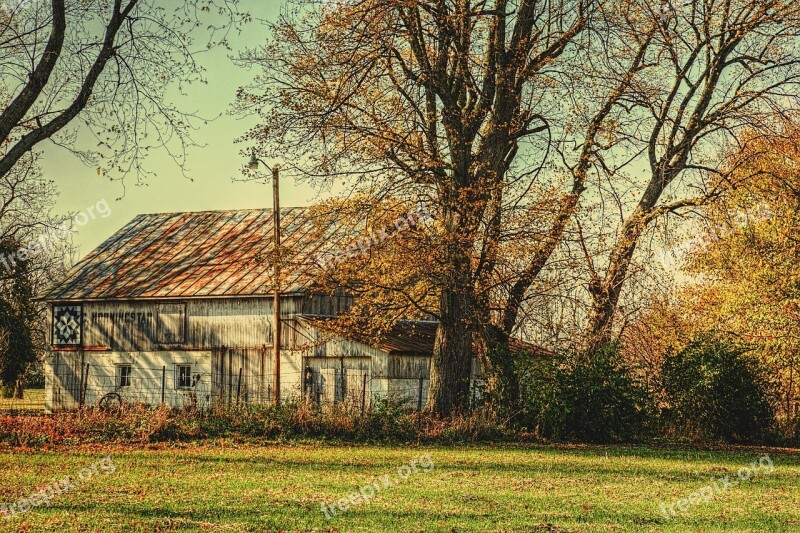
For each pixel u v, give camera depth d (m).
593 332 30.20
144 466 20.31
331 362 37.22
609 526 13.88
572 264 28.94
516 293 30.08
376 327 29.95
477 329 31.20
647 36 29.47
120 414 27.39
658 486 18.44
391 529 13.38
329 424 27.03
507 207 28.48
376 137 27.78
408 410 30.02
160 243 46.66
